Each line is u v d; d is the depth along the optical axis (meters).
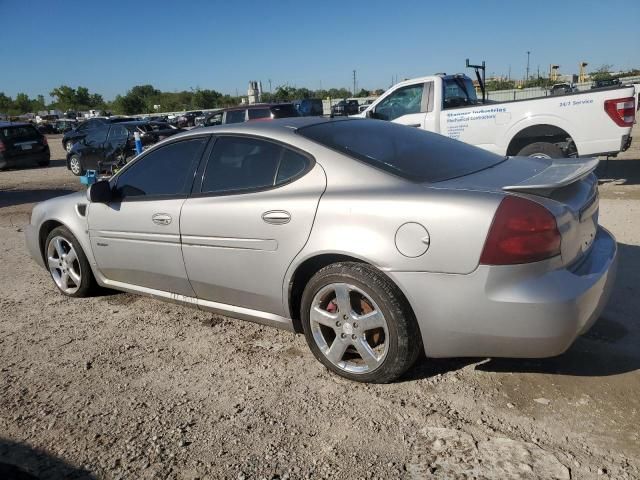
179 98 86.38
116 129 15.36
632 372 3.21
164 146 4.27
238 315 3.88
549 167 3.48
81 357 3.91
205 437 2.89
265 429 2.92
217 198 3.79
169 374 3.58
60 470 2.69
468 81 10.21
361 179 3.26
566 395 3.03
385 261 3.01
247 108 16.27
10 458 2.80
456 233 2.83
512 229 2.74
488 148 8.84
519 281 2.76
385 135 3.80
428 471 2.52
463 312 2.86
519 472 2.47
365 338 3.22
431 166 3.39
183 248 3.95
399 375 3.18
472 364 3.43
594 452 2.57
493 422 2.84
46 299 5.16
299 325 3.65
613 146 7.94
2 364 3.87
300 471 2.58
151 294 4.41
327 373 3.46
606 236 3.53
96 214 4.57
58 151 27.42
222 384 3.41
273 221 3.43
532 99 8.37
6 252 7.06
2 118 78.62
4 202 11.53
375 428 2.87
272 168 3.60
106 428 3.02
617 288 4.44
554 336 2.78
